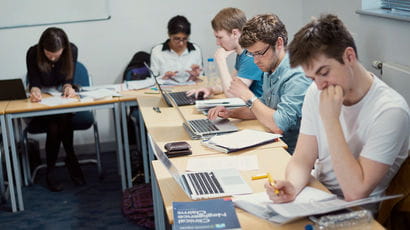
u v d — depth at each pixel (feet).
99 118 15.72
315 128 6.44
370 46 11.67
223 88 11.39
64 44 12.72
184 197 6.21
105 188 13.04
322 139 6.36
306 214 5.05
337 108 5.59
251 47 8.53
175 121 9.67
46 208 12.05
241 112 9.43
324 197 5.82
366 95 5.78
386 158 5.51
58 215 11.64
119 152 12.37
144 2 15.11
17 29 14.64
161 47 14.58
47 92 12.92
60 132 13.01
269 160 7.34
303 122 6.56
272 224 5.40
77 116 13.39
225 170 6.93
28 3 14.53
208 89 11.31
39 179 13.88
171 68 14.44
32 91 12.41
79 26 14.96
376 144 5.55
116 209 11.76
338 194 6.46
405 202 5.67
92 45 15.16
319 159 6.56
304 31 5.53
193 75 12.98
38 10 14.64
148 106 10.94
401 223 5.82
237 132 8.41
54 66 12.98
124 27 15.20
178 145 7.79
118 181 13.46
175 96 11.43
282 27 8.52
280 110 8.53
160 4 15.21
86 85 13.62
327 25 5.42
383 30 11.03
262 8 15.70
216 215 5.56
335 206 5.10
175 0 15.25
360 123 5.87
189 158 7.57
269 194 5.78
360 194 5.54
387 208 5.80
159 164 7.41
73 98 12.25
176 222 5.44
